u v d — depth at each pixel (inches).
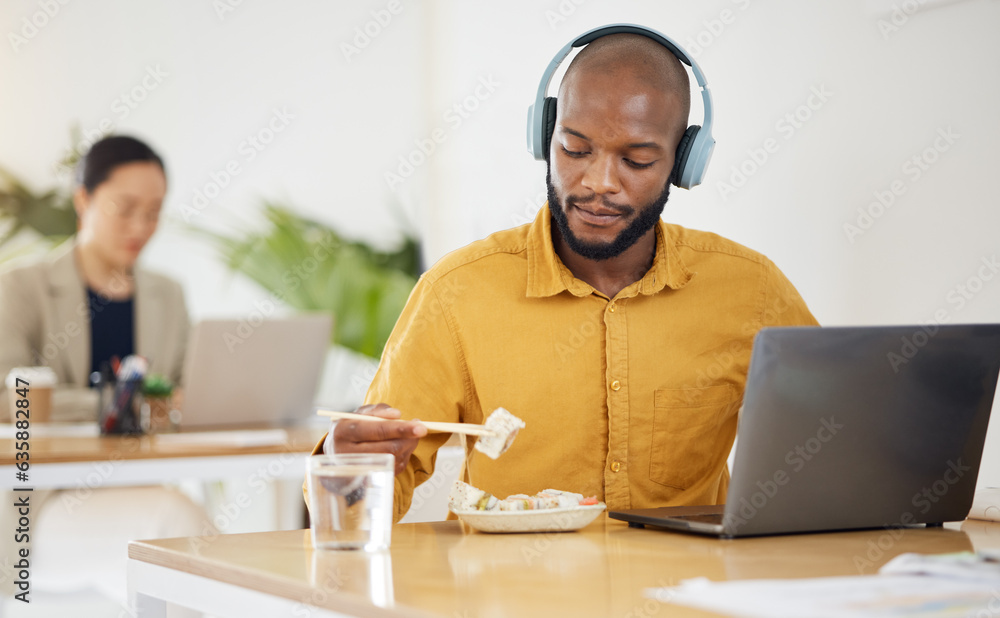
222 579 36.4
